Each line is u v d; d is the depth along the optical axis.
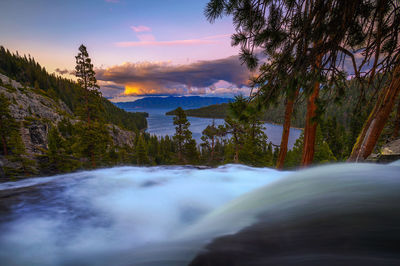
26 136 48.41
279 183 2.57
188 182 3.99
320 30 2.17
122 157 45.59
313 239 1.10
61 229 2.17
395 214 1.17
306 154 9.09
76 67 34.44
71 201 2.90
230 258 1.10
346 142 41.50
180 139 39.03
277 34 2.38
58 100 109.12
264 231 1.35
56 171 30.36
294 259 0.95
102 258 1.69
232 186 3.78
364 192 1.56
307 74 2.50
